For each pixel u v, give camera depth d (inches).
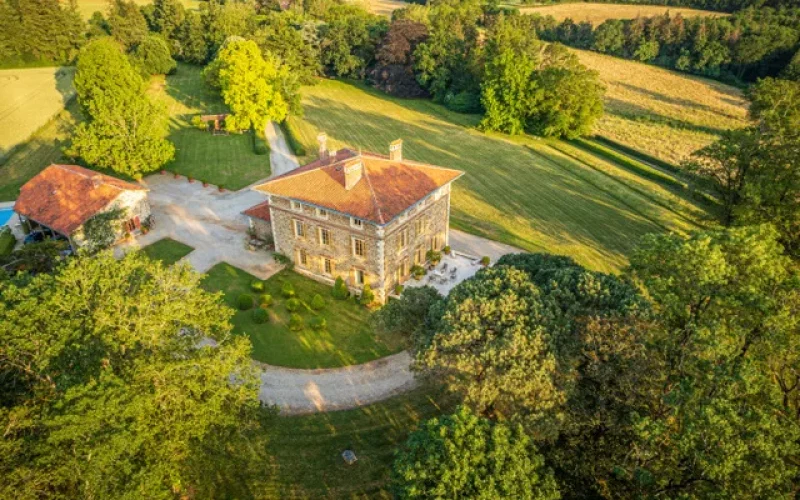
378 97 4977.9
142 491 927.7
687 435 956.0
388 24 5634.8
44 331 1046.4
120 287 1158.3
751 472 895.7
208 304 1221.1
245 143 3651.6
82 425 853.2
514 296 1291.8
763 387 1064.8
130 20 5462.6
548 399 1133.1
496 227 2623.0
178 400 1042.1
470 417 1028.5
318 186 2044.8
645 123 4092.0
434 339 1277.1
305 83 5137.8
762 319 1195.9
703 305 1321.4
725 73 5022.1
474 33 5128.0
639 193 3009.4
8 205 2716.5
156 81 4980.3
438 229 2279.8
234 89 3570.4
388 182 2020.2
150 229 2522.1
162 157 2935.5
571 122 3833.7
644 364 1154.0
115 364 1049.5
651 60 5605.3
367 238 1925.4
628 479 1152.2
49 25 5147.6
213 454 1123.9
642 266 1473.9
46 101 4244.6
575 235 2568.9
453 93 4817.9
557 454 1225.4
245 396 1152.2
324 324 1868.8
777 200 1815.9
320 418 1501.0
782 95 3112.7
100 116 2731.3
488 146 3799.2
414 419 1502.2
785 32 4549.7
